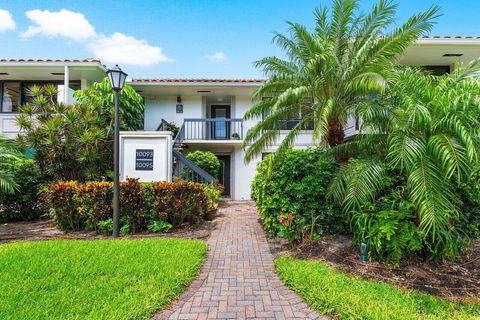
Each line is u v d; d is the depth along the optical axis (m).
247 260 4.34
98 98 9.33
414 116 3.60
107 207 5.95
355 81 5.23
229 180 13.77
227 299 3.12
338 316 2.75
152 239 5.29
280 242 5.29
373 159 4.23
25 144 7.83
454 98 3.62
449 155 3.26
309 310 2.89
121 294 3.10
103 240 5.20
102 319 2.62
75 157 8.16
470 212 4.81
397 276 3.64
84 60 10.98
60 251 4.45
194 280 3.60
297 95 5.59
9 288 3.19
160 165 8.47
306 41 6.11
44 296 3.02
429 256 3.96
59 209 6.04
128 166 8.46
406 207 4.06
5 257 4.15
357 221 4.25
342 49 6.20
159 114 13.67
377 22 5.84
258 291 3.31
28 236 5.71
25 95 12.61
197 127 13.48
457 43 9.57
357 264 4.00
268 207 5.52
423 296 3.09
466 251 4.32
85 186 6.02
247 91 13.19
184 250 4.56
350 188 4.12
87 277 3.53
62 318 2.62
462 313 2.78
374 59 5.59
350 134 8.76
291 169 5.37
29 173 7.66
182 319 2.73
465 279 3.54
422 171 3.52
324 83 5.82
